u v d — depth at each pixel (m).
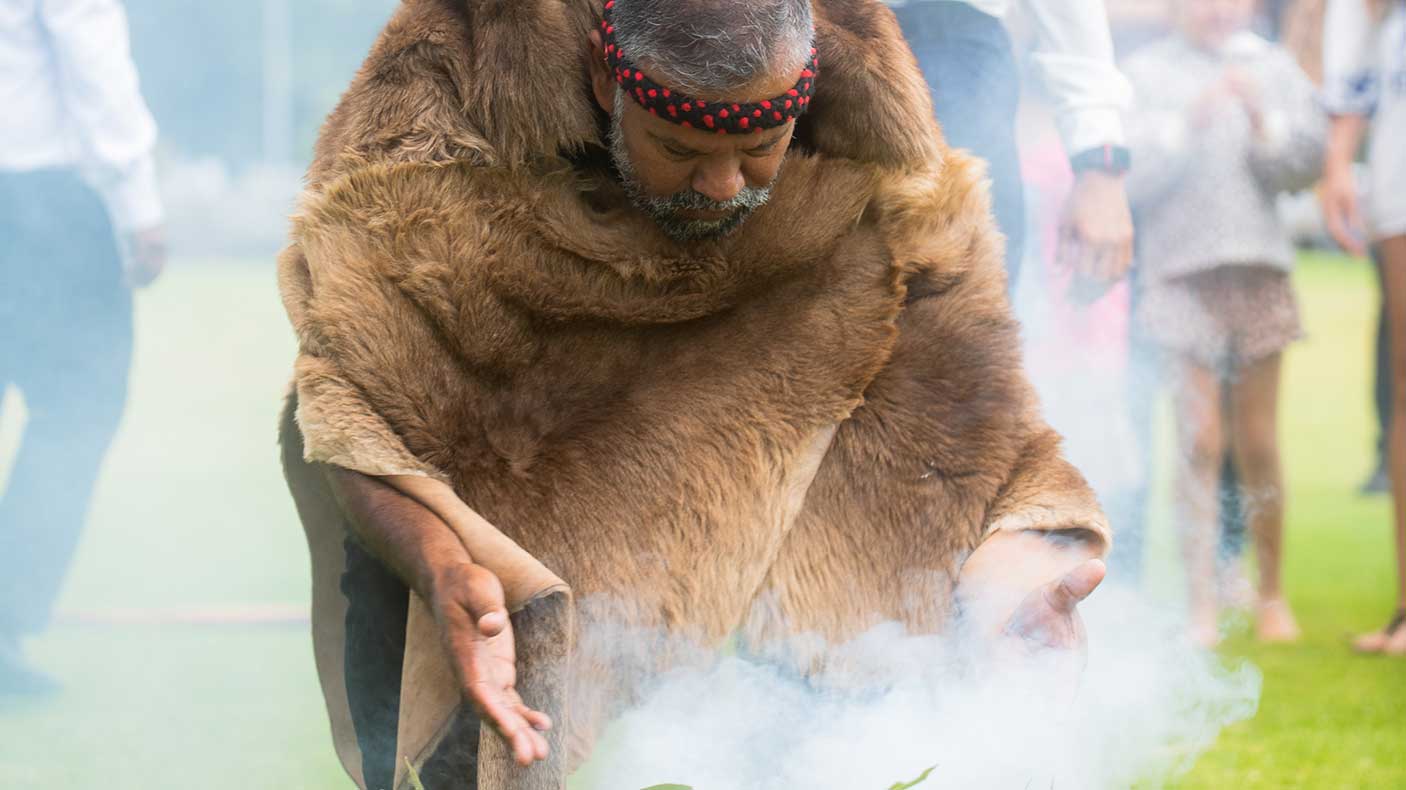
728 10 2.44
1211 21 5.40
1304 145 5.39
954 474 2.72
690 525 2.67
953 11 3.88
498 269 2.55
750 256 2.63
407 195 2.53
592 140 2.57
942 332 2.74
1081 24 3.93
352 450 2.52
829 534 2.74
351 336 2.52
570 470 2.64
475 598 2.36
